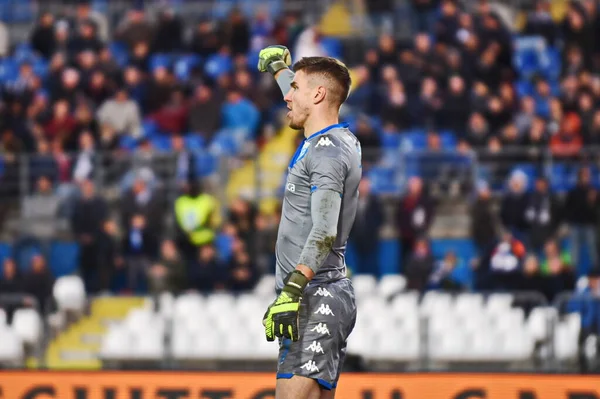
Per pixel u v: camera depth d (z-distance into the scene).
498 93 52.16
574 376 24.69
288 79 19.22
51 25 59.50
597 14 55.78
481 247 43.84
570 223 44.34
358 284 42.16
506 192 44.88
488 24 53.91
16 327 39.81
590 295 38.12
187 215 44.56
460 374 25.02
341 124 17.19
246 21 58.44
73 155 48.56
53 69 54.53
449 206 46.62
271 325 16.11
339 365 17.09
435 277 41.00
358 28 63.06
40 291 42.59
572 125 49.78
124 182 47.97
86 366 40.62
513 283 41.12
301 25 60.84
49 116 52.53
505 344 37.62
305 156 16.69
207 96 52.31
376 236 44.22
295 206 16.81
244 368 38.41
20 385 25.45
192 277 43.31
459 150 46.94
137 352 38.84
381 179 47.47
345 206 16.89
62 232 47.75
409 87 52.25
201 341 38.62
